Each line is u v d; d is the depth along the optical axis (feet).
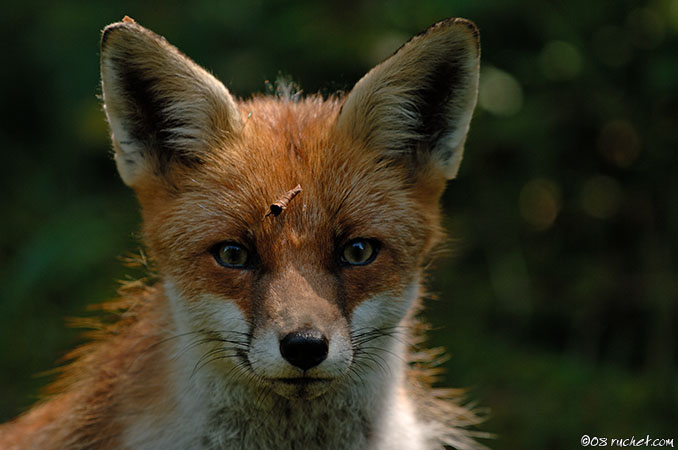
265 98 25.67
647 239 37.32
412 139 21.88
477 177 39.40
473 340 36.81
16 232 42.86
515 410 33.19
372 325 19.74
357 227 19.65
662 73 34.04
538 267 39.24
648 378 34.24
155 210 20.92
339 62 38.50
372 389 20.68
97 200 41.34
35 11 45.03
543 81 37.19
